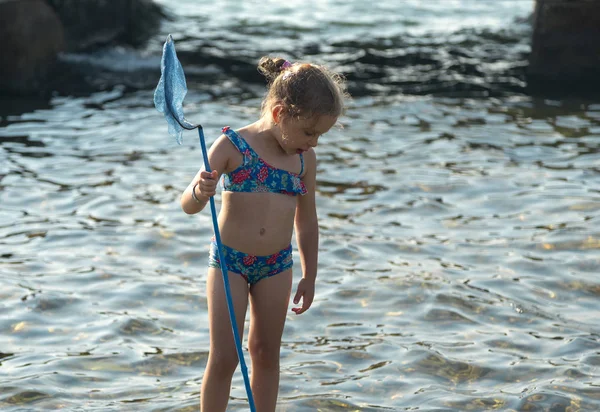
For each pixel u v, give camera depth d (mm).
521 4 29172
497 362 7328
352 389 6879
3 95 17234
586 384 6926
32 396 6691
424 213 11062
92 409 6508
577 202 11266
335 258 9633
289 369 7219
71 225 10547
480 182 12156
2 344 7621
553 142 14133
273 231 5699
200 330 7992
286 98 5340
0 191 11664
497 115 15938
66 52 20266
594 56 18891
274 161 5672
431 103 16859
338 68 20000
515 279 9070
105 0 21953
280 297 5844
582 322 8117
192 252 9805
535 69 19281
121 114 15984
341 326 8062
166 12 26656
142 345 7656
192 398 6695
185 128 5594
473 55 21438
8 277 9000
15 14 17531
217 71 19734
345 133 14719
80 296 8617
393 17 26812
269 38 23609
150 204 11281
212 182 5320
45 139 14234
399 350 7562
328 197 11617
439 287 8836
